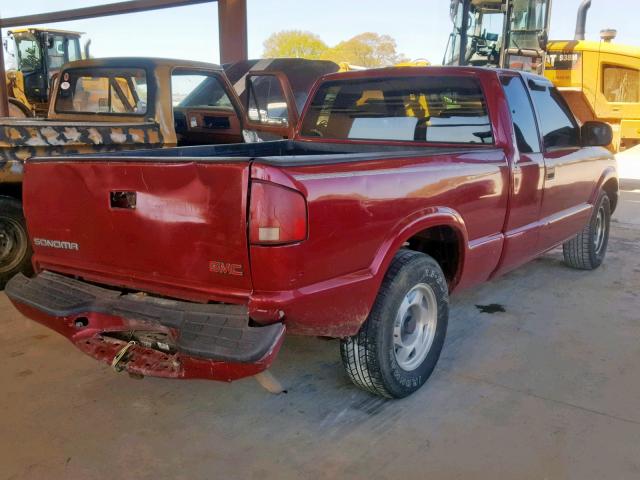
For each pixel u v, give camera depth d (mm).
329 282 2637
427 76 4125
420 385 3316
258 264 2410
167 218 2588
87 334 2869
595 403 3246
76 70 6090
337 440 2879
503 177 3807
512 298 4980
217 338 2424
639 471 2658
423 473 2631
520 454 2773
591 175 5285
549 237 4641
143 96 5629
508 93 4027
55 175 2947
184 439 2877
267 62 8312
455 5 12648
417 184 3072
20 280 3203
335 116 4676
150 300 2727
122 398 3258
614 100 13625
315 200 2500
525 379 3518
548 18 12352
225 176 2410
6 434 2893
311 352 3861
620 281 5500
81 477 2582
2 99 9539
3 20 10000
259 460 2719
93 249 2896
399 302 3045
